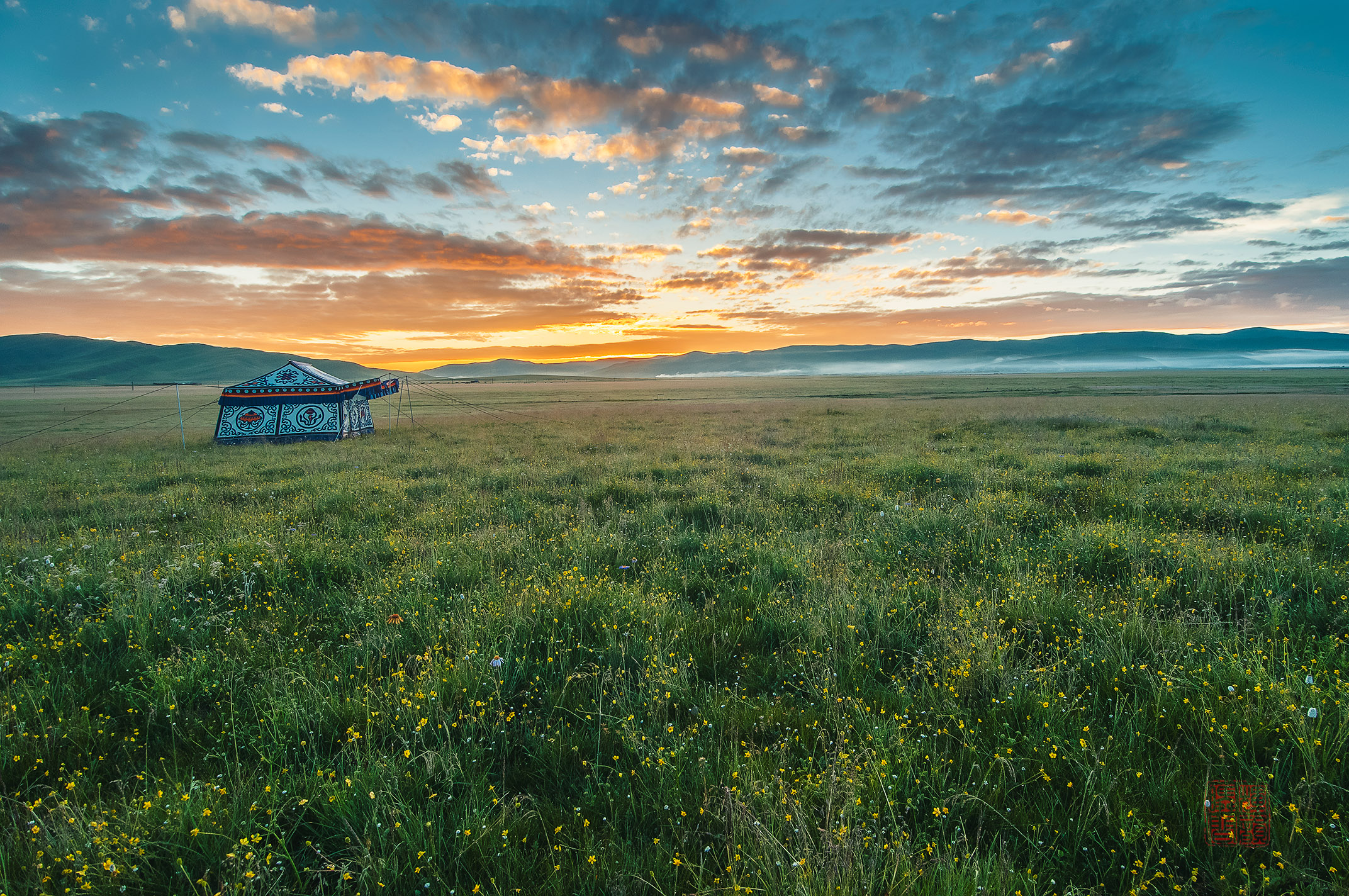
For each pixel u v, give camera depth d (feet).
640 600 17.62
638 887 8.29
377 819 9.07
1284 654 12.81
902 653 14.87
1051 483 35.47
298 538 25.41
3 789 10.50
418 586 19.57
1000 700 12.05
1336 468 39.50
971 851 8.79
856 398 197.26
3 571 21.48
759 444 67.56
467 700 12.67
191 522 31.76
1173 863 8.52
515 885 8.46
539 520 30.22
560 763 11.03
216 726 12.46
